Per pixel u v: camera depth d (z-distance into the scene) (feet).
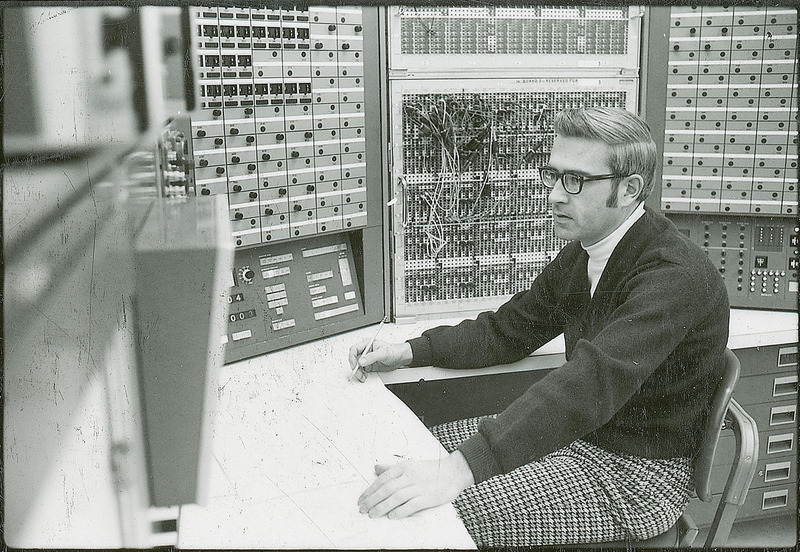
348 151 5.11
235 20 4.49
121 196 3.47
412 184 5.32
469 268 5.50
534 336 4.49
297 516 2.82
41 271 3.27
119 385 3.21
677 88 5.39
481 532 3.56
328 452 3.34
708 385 3.78
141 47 3.65
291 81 4.79
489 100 5.27
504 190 5.43
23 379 3.15
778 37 5.08
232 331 4.69
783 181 5.24
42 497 3.05
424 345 4.42
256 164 4.75
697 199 5.49
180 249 3.30
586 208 3.96
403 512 2.84
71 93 3.41
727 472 5.57
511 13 5.18
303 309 5.09
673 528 3.78
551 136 5.39
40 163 3.36
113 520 2.94
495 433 3.18
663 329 3.46
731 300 5.58
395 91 5.15
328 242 5.30
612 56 5.38
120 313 3.25
